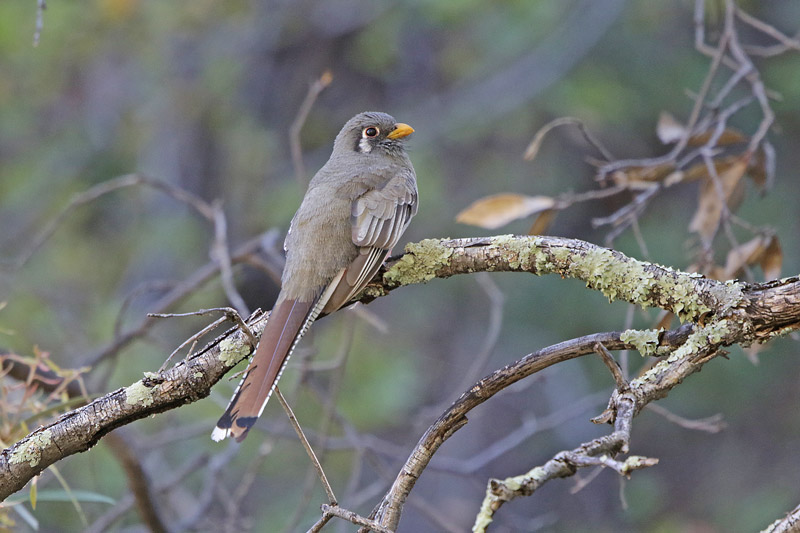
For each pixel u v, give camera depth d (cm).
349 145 811
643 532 1549
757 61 1580
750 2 1603
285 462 1349
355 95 1817
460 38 1748
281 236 1647
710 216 747
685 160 734
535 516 1577
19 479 504
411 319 1689
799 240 1558
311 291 629
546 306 1551
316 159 1788
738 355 1512
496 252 557
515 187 1662
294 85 1820
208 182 1778
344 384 1422
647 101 1652
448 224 1659
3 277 1244
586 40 1636
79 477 1113
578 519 1566
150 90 1769
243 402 516
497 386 479
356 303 633
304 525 1259
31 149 1712
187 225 1703
